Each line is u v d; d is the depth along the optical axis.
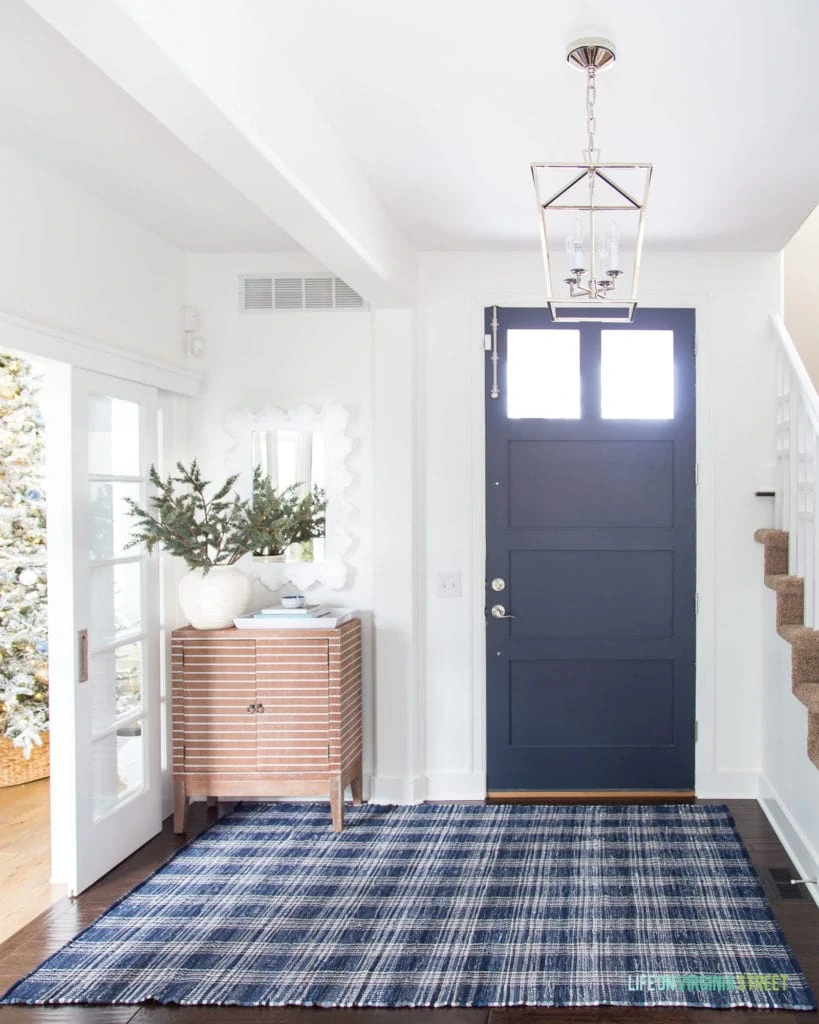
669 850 3.24
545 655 3.94
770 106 2.34
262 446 3.91
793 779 3.29
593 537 3.93
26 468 4.13
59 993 2.37
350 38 1.97
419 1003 2.29
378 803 3.82
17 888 3.03
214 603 3.48
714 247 3.78
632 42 1.99
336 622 3.52
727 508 3.88
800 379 3.34
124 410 3.38
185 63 1.57
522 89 2.23
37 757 4.22
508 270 3.90
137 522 3.45
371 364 3.90
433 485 3.93
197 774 3.49
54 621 2.97
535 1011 2.26
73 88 2.27
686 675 3.92
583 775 3.94
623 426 3.92
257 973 2.44
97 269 3.15
